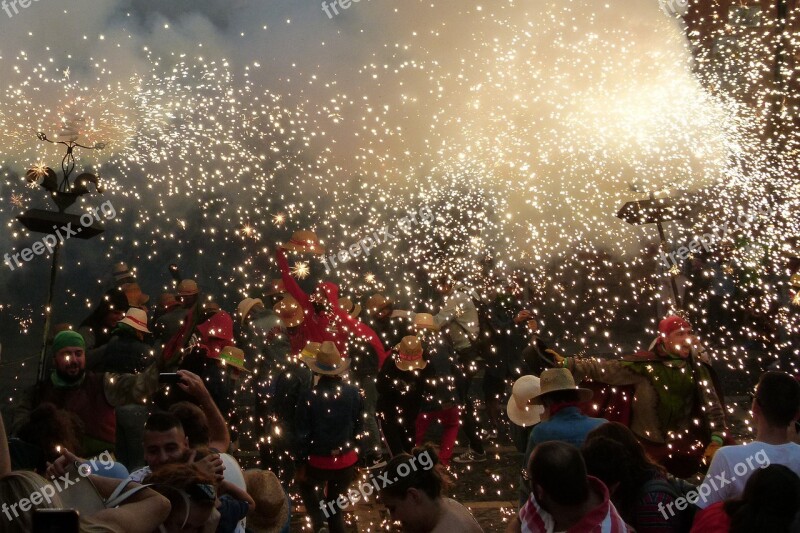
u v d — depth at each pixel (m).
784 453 5.20
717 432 7.87
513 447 12.52
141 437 8.30
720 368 15.44
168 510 3.84
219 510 4.76
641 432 7.94
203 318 11.05
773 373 5.38
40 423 5.57
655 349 8.01
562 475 4.16
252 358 11.07
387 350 12.10
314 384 9.60
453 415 10.80
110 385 7.80
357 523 9.55
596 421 6.42
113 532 3.57
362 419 9.27
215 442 5.93
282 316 11.42
